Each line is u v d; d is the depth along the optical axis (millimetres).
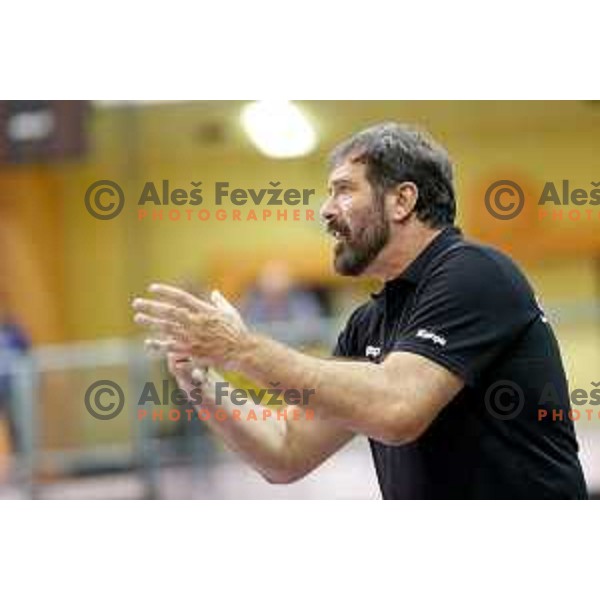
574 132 33625
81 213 35719
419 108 31953
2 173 34438
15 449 20156
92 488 20000
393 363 7211
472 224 33656
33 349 27797
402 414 7008
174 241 35469
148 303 6949
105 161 34875
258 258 34844
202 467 20391
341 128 32719
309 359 7023
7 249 34344
